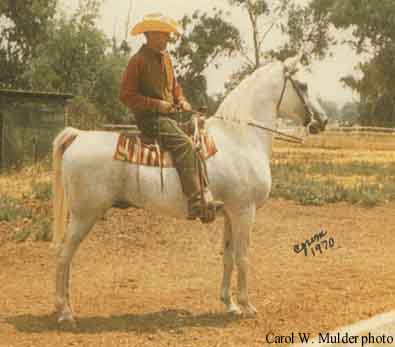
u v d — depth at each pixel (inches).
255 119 281.7
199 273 368.2
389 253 423.8
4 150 802.2
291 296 316.2
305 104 282.5
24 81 1830.7
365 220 530.6
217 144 272.8
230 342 245.1
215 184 268.4
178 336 252.7
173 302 304.7
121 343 243.9
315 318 275.9
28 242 427.5
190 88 2362.2
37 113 835.4
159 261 396.8
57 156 266.8
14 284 335.6
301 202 589.0
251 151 276.8
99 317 278.8
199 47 2415.1
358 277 356.8
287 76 283.1
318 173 816.9
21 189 611.5
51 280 345.1
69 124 1251.8
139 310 290.7
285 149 1357.0
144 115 265.7
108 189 263.0
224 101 285.3
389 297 311.6
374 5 2214.6
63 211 267.6
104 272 366.6
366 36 2294.5
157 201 264.4
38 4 1836.9
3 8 1825.8
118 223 476.1
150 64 265.4
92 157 261.0
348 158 1103.0
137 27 264.2
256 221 518.0
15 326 263.7
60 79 1627.7
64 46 1633.9
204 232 471.2
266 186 277.9
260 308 293.9
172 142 261.6
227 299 284.2
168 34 268.1
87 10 1697.8
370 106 2356.1
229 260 283.4
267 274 366.0
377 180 743.1
